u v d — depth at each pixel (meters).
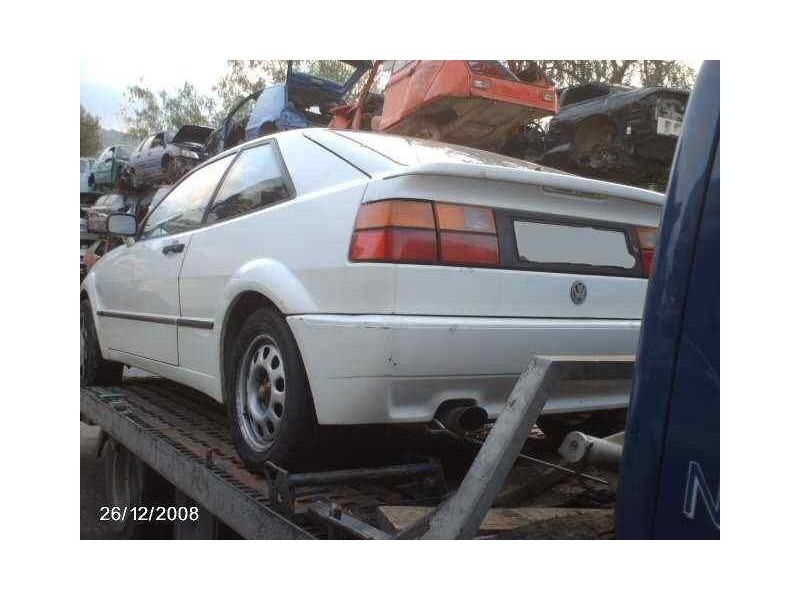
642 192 2.66
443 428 2.34
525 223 2.44
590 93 7.58
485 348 2.30
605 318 2.58
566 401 2.48
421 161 2.51
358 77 9.17
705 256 1.49
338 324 2.28
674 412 1.51
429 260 2.26
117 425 3.57
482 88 6.70
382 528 2.03
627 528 1.56
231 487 2.40
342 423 2.31
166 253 3.53
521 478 2.54
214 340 2.96
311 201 2.55
